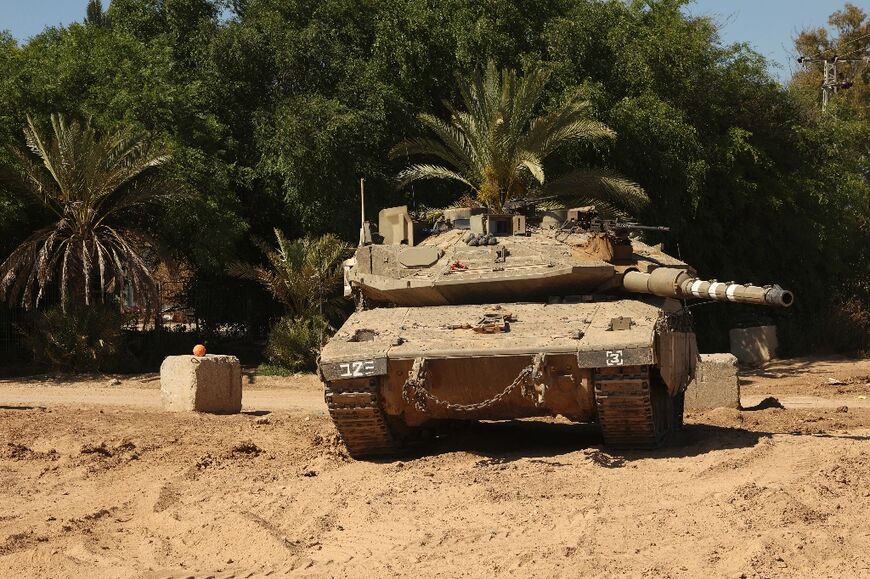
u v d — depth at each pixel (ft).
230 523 34.14
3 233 97.55
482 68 103.35
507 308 45.80
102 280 91.30
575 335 41.19
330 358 42.55
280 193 105.40
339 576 28.19
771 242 126.72
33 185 92.07
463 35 102.53
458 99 107.76
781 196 123.34
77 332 92.17
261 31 106.52
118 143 91.50
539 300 47.91
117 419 59.41
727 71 119.85
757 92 123.95
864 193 141.59
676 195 108.27
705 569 26.89
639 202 97.96
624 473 38.86
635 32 110.83
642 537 30.07
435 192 107.04
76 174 91.20
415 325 45.01
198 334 110.83
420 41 103.24
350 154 98.89
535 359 40.40
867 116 193.67
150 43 108.88
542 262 47.32
